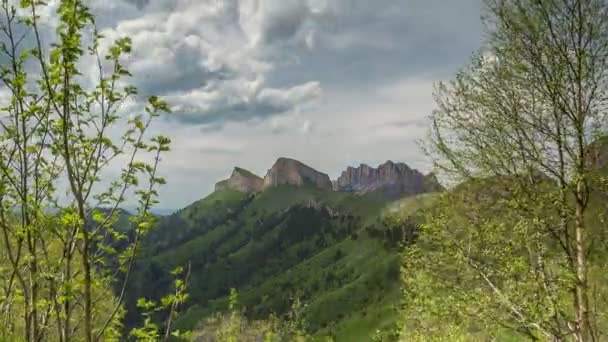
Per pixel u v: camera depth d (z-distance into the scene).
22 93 7.15
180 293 8.27
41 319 7.86
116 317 8.01
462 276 16.81
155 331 8.05
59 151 6.96
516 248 15.50
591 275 15.01
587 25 15.09
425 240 17.30
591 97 15.23
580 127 14.77
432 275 17.16
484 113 16.27
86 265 6.65
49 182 7.56
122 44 7.29
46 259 7.12
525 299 14.79
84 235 6.59
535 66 15.61
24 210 6.89
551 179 16.09
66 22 6.86
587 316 14.49
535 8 15.57
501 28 16.22
